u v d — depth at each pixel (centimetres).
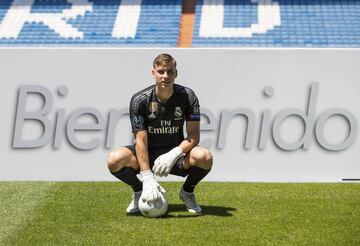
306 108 671
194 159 473
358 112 670
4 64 674
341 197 564
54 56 674
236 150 674
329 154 671
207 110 673
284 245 397
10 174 681
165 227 442
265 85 670
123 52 674
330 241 406
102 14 2105
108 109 677
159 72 465
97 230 436
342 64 667
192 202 495
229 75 671
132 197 530
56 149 679
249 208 511
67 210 503
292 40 1983
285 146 670
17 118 677
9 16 2103
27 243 405
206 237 415
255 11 2106
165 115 481
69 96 677
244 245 396
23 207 516
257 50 669
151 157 495
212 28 2052
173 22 2069
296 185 640
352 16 2052
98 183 647
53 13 2114
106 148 678
